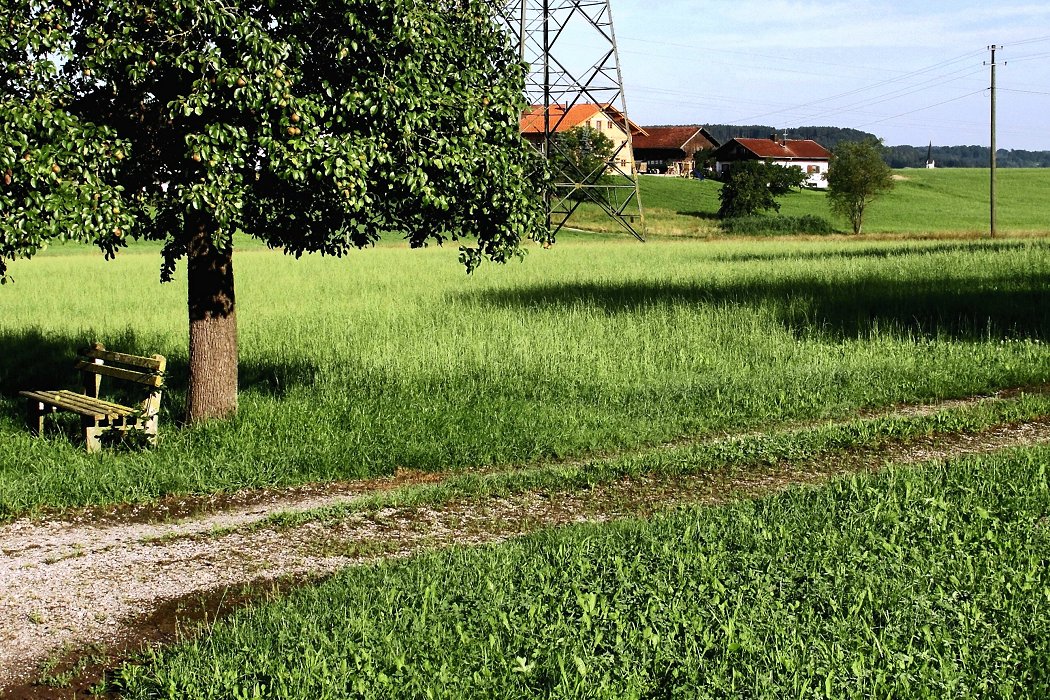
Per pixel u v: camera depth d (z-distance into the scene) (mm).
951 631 5434
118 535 7984
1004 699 4801
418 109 10055
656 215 90875
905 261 34188
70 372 15367
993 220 60906
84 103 9773
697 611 5727
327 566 7211
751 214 94000
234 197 9359
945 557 6543
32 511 8594
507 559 6801
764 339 17344
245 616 6160
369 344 17109
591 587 6164
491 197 10766
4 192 8789
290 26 9688
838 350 16516
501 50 11391
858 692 4773
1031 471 8852
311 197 10414
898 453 10359
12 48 9000
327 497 9227
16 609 6438
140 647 5852
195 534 7988
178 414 12164
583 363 15281
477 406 12484
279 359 15805
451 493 8992
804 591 6020
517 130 10922
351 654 5348
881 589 5984
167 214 9961
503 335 17891
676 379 14188
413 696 4922
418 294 26812
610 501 8859
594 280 30391
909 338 17031
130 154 9617
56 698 5234
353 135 9727
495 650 5312
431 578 6457
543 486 9328
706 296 24109
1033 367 14664
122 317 22516
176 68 9281
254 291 28453
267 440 10609
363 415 11656
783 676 4961
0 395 13570
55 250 57844
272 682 5043
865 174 82438
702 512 8047
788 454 10281
